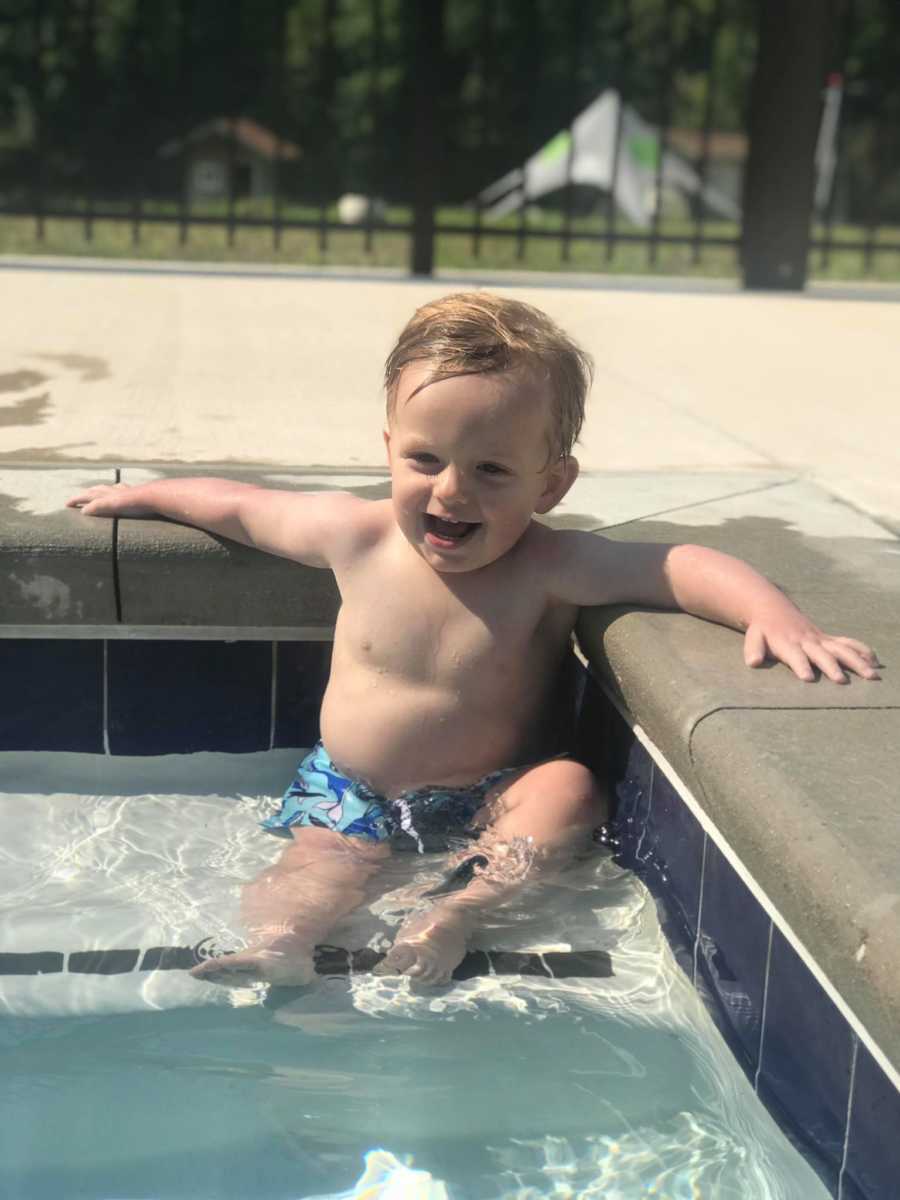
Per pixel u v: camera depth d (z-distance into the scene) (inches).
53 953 36.7
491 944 37.2
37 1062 32.1
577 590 41.1
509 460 37.8
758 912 30.5
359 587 42.7
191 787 47.8
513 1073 32.0
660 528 50.0
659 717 35.5
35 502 48.1
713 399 81.2
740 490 57.1
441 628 41.3
